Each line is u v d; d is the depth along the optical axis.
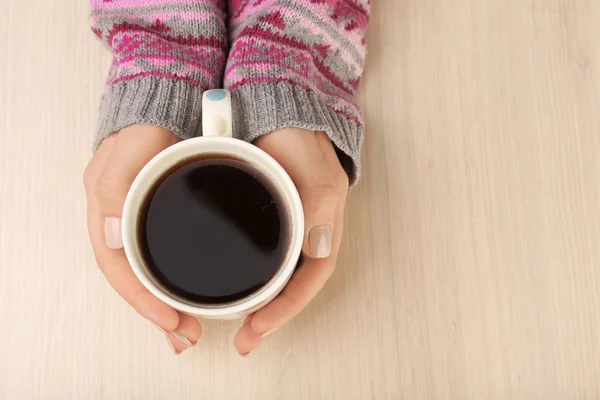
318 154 0.52
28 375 0.57
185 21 0.57
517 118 0.62
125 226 0.45
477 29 0.63
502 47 0.63
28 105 0.61
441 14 0.64
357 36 0.60
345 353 0.58
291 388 0.57
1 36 0.62
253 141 0.52
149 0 0.57
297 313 0.54
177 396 0.57
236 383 0.57
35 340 0.57
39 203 0.60
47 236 0.59
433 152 0.61
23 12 0.63
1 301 0.58
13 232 0.59
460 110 0.62
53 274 0.58
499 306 0.59
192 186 0.47
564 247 0.60
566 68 0.63
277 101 0.52
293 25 0.56
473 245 0.60
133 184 0.46
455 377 0.58
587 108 0.62
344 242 0.59
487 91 0.62
